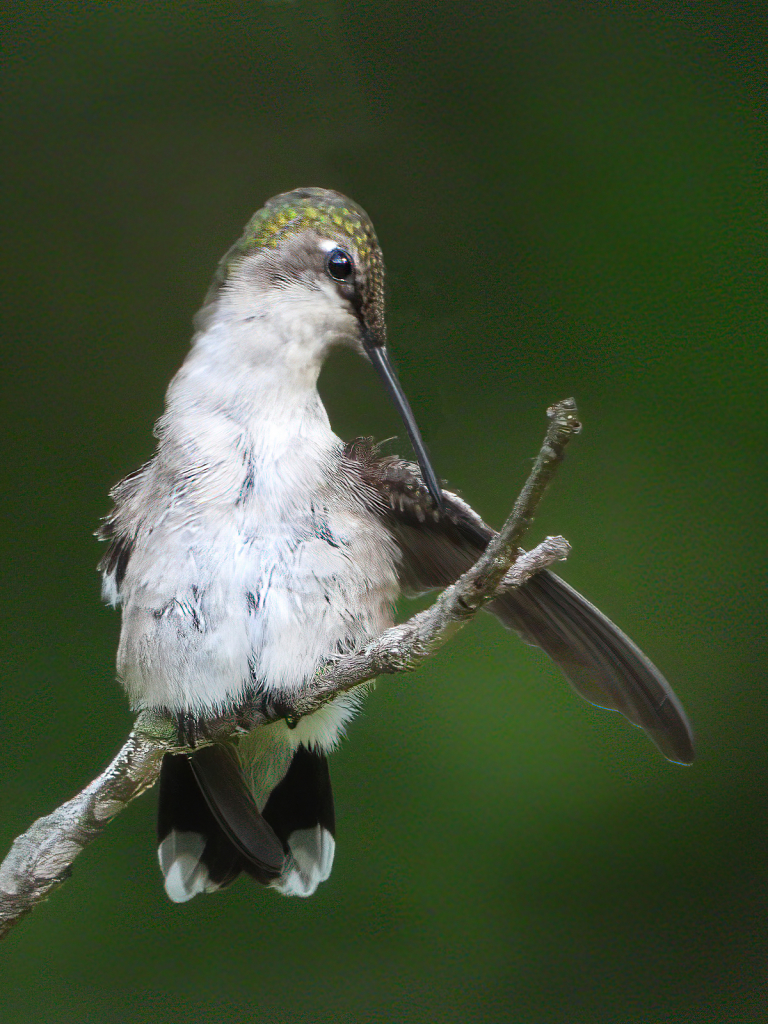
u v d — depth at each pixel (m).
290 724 1.86
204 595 1.86
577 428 1.83
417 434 1.86
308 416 1.86
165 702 1.86
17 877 1.85
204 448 1.86
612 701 1.86
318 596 1.86
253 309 1.86
